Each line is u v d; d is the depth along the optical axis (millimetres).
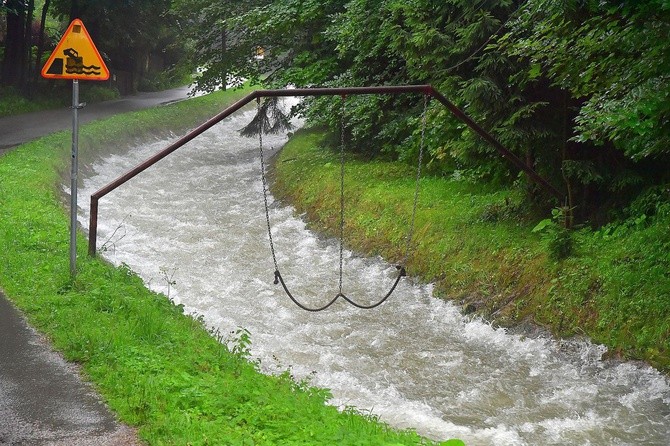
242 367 9305
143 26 48719
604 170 13789
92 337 9125
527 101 14258
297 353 12258
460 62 15422
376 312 14258
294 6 24578
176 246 18688
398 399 10594
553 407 10375
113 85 50344
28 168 21797
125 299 10812
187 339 9859
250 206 23344
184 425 6984
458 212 16531
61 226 15266
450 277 14711
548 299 12703
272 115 32750
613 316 11680
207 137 38188
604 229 13383
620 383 10898
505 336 12695
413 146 18828
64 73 11297
